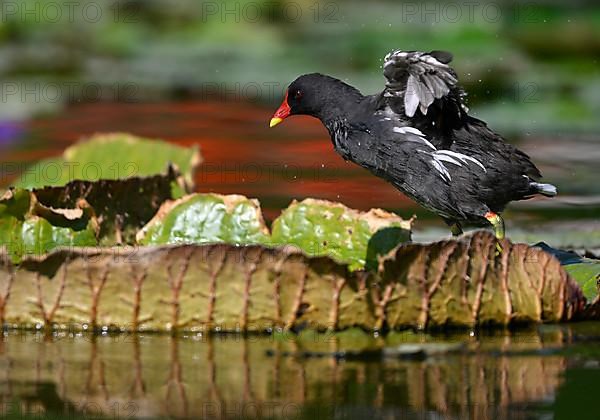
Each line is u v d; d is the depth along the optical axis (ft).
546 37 80.84
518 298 31.65
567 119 66.54
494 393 25.84
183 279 30.09
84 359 28.30
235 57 79.82
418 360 28.45
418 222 47.16
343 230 34.35
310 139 62.85
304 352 28.99
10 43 82.64
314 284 30.12
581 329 31.68
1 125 63.72
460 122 39.60
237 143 61.31
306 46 82.43
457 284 30.96
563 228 45.09
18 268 30.55
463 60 75.61
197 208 34.40
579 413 24.38
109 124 64.59
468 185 38.88
